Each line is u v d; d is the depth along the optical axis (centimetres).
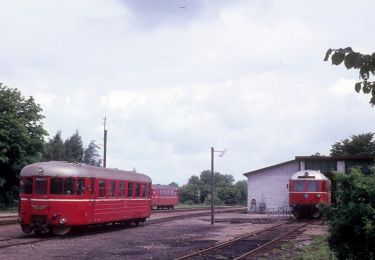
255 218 3991
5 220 3038
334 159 4603
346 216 1066
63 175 2269
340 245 1084
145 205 3128
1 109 4928
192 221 3584
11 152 4772
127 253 1708
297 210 3859
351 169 1133
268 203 4919
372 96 584
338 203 1111
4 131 4597
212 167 3356
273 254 1689
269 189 4938
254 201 4959
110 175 2633
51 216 2231
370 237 1033
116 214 2688
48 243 1978
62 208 2247
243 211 5431
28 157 4853
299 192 3841
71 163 2392
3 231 2498
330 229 1102
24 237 2216
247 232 2638
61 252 1711
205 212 5134
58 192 2253
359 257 1056
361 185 1066
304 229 2812
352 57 540
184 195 11525
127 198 2844
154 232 2608
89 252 1723
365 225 1027
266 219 3856
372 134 7194
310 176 3862
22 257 1564
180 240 2186
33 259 1527
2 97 4925
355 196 1077
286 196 4872
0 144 4569
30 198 2259
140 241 2127
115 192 2683
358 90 585
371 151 7081
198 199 10900
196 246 1948
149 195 3212
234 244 1994
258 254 1677
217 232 2638
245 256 1608
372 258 1041
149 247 1902
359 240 1061
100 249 1817
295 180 3878
